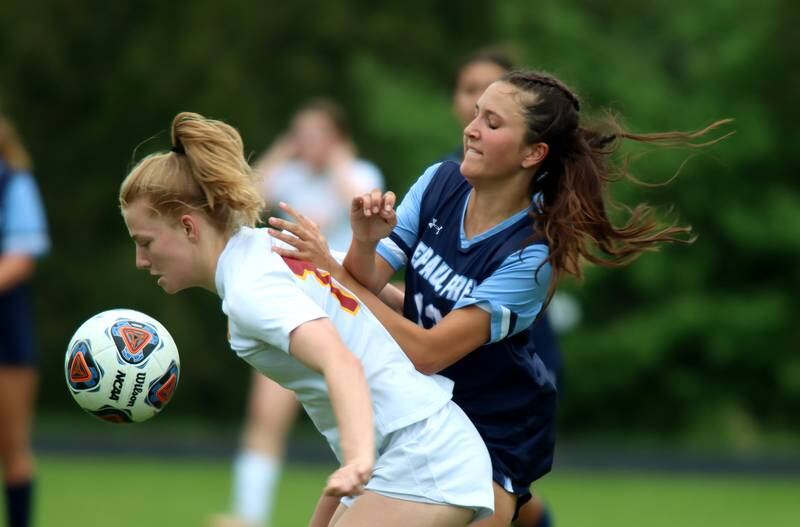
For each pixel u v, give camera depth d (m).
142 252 13.42
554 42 63.62
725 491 41.56
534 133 13.87
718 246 63.56
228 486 39.19
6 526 25.61
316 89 68.50
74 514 32.31
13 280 24.56
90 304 68.75
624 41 65.88
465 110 21.16
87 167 70.94
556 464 49.22
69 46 70.19
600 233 14.52
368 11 69.81
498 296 13.79
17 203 24.73
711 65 62.19
